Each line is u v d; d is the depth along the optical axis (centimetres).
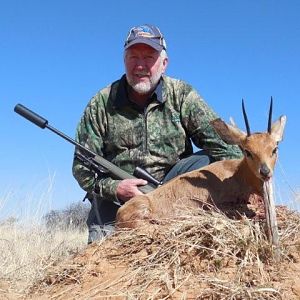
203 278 171
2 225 350
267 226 182
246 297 161
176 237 185
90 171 257
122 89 264
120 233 203
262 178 198
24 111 263
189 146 271
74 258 202
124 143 265
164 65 266
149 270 179
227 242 180
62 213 511
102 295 175
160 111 266
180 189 228
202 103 266
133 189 244
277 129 214
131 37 258
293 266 176
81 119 272
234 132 215
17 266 259
